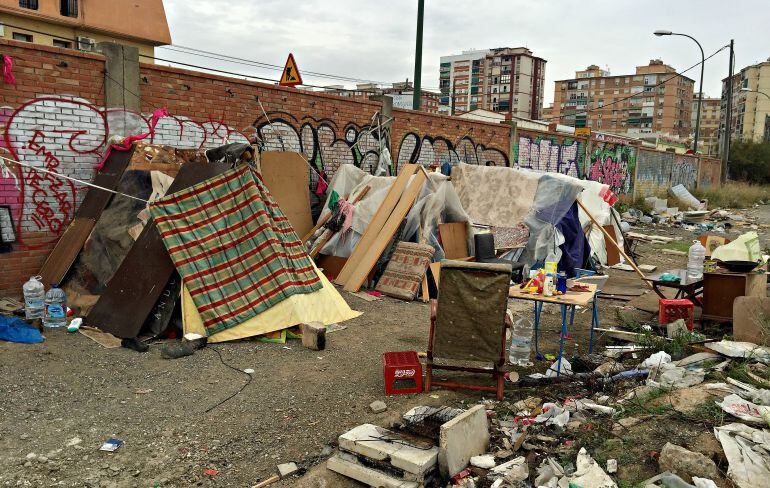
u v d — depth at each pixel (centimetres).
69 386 502
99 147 795
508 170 1112
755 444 371
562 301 570
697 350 581
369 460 387
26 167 723
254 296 662
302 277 710
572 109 12700
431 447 395
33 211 736
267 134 1031
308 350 629
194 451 411
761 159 4697
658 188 2920
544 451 407
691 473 349
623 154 2467
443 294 497
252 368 568
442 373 580
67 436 421
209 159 730
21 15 1825
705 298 714
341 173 1105
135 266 656
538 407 483
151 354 588
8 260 718
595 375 547
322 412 480
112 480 371
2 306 678
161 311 637
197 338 612
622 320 763
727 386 462
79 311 677
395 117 1298
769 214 2553
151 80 849
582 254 1044
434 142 1420
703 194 3170
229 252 667
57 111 746
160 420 452
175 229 651
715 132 13175
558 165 1973
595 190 1246
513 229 1036
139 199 720
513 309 844
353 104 1185
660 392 470
